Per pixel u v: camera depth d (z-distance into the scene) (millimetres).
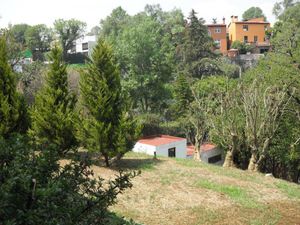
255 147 23750
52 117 17828
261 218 14242
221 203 15438
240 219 14000
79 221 4195
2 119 15805
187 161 22375
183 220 13531
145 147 30281
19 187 3766
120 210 13570
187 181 17672
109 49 18281
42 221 3705
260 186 18266
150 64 49062
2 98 15789
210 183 17672
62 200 4117
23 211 3709
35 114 18016
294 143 26266
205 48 63969
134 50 47812
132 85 46969
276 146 27781
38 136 17984
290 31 30359
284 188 18406
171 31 80312
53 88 18781
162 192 15891
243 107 26625
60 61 19234
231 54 84250
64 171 4527
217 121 26625
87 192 4590
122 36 49875
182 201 15211
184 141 32469
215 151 35719
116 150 17812
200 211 14430
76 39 97062
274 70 28531
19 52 34281
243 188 17562
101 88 17797
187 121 33906
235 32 94625
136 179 17047
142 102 50531
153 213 13836
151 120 37344
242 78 32656
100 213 4398
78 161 4840
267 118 23531
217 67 59188
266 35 94062
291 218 14445
